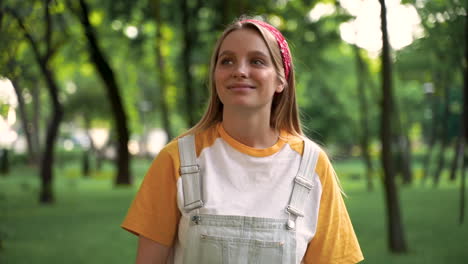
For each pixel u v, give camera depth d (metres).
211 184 1.65
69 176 24.34
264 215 1.64
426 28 7.64
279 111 1.80
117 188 17.36
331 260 1.72
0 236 7.43
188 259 1.63
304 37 14.92
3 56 6.52
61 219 10.44
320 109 31.77
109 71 16.80
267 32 1.67
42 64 11.56
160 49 17.30
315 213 1.71
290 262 1.63
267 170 1.68
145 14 15.87
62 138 44.03
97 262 6.70
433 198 14.25
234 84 1.63
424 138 44.16
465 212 10.90
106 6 15.83
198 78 14.49
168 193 1.68
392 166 7.40
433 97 19.91
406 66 17.05
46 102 31.67
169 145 1.73
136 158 44.66
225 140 1.71
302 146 1.75
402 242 7.36
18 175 23.38
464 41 7.16
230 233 1.61
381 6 6.78
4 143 27.20
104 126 47.16
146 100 37.19
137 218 1.68
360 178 23.20
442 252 7.29
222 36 1.72
